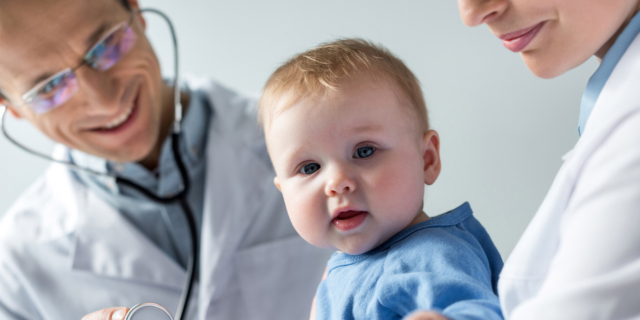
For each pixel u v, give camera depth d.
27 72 0.98
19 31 0.92
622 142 0.41
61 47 0.98
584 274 0.38
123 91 1.08
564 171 0.47
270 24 1.66
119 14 1.08
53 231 1.24
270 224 1.26
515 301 0.48
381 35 1.50
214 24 1.72
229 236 1.20
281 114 0.66
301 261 1.23
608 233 0.38
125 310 0.67
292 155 0.64
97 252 1.21
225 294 1.19
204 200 1.29
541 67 0.50
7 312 1.20
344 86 0.63
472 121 1.41
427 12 1.45
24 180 1.74
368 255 0.64
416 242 0.59
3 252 1.23
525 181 1.35
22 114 1.12
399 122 0.64
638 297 0.35
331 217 0.61
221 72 1.74
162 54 1.76
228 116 1.35
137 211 1.27
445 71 1.44
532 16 0.48
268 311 1.19
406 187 0.62
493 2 0.49
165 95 1.29
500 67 1.38
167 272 1.21
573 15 0.47
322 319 0.66
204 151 1.34
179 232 1.26
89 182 1.30
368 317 0.57
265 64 1.69
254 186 1.26
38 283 1.20
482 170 1.40
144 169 1.26
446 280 0.51
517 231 1.37
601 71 0.51
